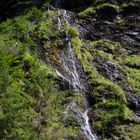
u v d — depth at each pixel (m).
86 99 33.41
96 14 46.84
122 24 45.56
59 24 42.84
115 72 37.59
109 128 30.22
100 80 35.22
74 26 44.00
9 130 21.50
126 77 37.25
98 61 38.53
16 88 24.73
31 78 29.92
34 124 24.41
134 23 45.56
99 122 30.78
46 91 25.75
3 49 35.38
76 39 40.09
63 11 46.59
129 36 43.94
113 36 43.91
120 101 33.16
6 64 27.84
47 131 25.09
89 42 42.66
